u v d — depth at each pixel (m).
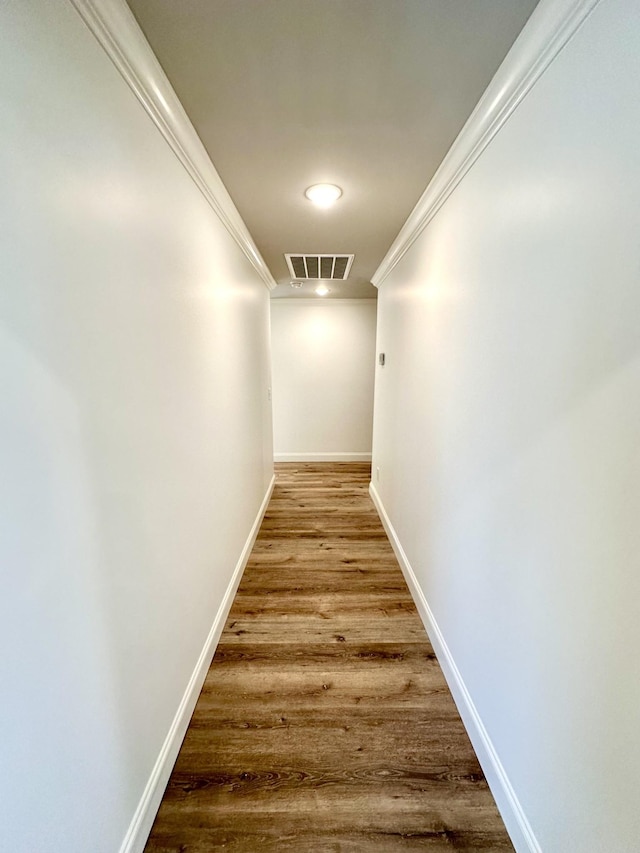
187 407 1.43
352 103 1.23
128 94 0.98
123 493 0.97
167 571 1.24
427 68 1.08
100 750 0.87
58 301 0.73
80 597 0.80
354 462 5.37
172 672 1.29
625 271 0.69
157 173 1.16
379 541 2.98
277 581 2.42
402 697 1.57
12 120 0.62
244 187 1.81
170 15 0.91
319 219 2.20
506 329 1.13
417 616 2.09
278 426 5.38
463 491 1.46
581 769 0.82
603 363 0.75
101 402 0.87
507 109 1.09
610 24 0.71
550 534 0.92
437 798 1.20
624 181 0.69
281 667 1.72
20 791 0.64
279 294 4.75
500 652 1.17
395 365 2.80
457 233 1.52
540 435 0.96
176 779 1.25
